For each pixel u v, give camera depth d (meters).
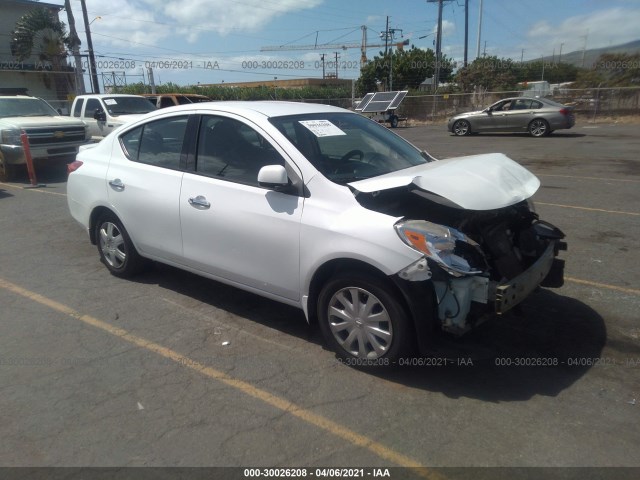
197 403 3.32
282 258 3.83
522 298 3.55
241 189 4.05
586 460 2.77
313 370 3.68
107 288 5.20
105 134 14.86
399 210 3.81
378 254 3.28
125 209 4.95
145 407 3.28
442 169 3.78
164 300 4.90
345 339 3.71
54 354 3.94
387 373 3.59
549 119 20.09
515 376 3.56
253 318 4.52
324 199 3.64
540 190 9.57
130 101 15.66
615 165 12.45
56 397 3.39
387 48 51.75
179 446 2.93
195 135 4.48
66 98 33.28
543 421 3.08
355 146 4.29
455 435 2.98
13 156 11.37
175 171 4.56
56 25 31.88
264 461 2.81
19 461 2.82
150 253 4.94
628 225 7.09
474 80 41.88
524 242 3.92
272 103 4.68
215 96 37.91
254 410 3.24
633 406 3.21
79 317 4.56
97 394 3.42
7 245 6.71
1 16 32.16
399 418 3.14
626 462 2.74
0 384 3.54
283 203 3.80
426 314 3.28
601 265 5.59
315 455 2.85
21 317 4.58
